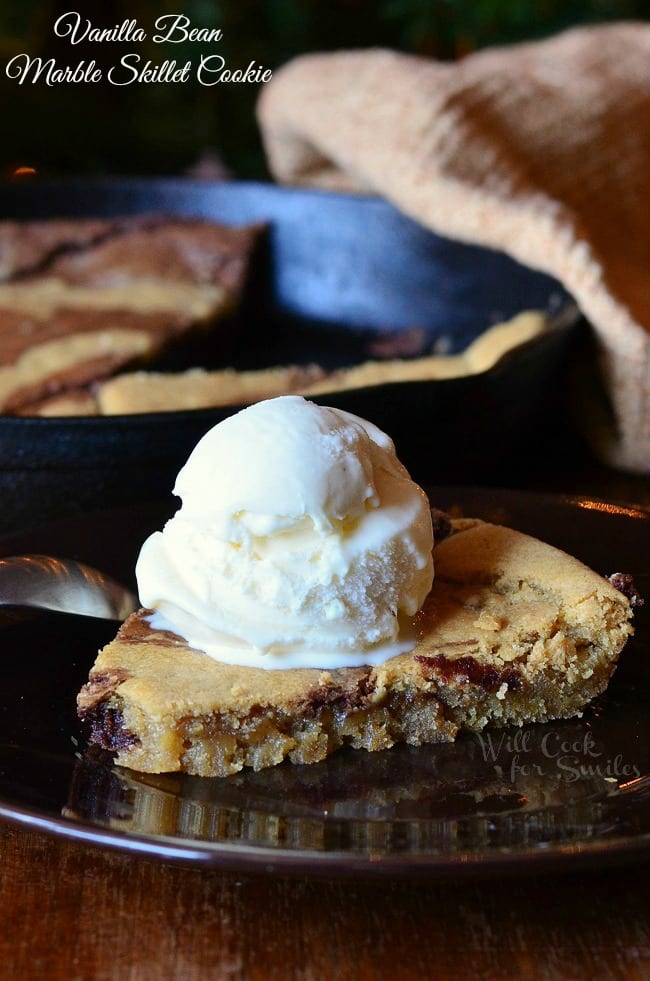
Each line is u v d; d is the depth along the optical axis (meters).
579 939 0.38
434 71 0.73
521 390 0.58
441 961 0.38
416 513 0.44
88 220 0.86
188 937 0.38
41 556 0.48
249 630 0.43
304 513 0.42
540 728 0.43
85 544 0.49
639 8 1.02
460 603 0.45
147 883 0.40
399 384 0.54
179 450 0.53
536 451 0.65
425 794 0.40
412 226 0.76
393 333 0.75
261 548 0.43
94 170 1.13
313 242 0.80
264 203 0.82
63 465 0.53
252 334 0.78
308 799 0.40
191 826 0.39
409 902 0.39
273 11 1.09
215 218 0.85
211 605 0.43
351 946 0.38
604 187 0.69
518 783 0.41
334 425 0.43
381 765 0.42
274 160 0.85
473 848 0.38
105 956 0.38
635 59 0.74
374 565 0.43
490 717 0.43
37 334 0.71
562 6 1.03
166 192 0.87
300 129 0.78
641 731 0.43
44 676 0.44
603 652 0.44
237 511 0.42
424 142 0.68
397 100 0.71
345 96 0.75
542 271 0.65
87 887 0.39
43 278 0.81
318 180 0.86
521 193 0.66
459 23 1.05
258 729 0.42
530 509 0.50
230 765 0.41
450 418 0.55
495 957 0.38
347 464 0.43
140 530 0.50
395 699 0.43
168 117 1.12
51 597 0.47
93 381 0.65
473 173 0.67
